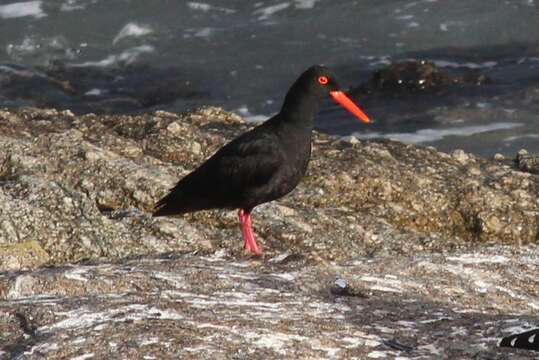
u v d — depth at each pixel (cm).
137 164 1544
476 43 2961
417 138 2431
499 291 1156
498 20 3075
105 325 923
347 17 3162
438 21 3100
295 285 1084
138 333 899
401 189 1569
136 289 1059
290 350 884
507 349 895
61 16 3184
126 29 3117
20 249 1222
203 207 1325
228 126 1822
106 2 3272
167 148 1662
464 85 2645
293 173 1302
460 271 1196
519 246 1328
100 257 1268
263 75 2859
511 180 1612
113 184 1482
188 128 1719
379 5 3222
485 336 930
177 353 866
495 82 2677
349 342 911
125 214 1391
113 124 1764
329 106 2617
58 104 2692
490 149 2355
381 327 954
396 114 2545
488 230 1521
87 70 2892
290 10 3231
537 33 2994
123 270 1113
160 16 3197
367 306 1025
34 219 1303
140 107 2709
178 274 1094
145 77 2858
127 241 1326
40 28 3108
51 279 1062
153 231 1351
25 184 1364
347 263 1190
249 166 1280
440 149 2366
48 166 1501
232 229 1424
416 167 1633
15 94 2731
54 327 935
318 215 1470
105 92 2773
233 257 1209
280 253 1251
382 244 1423
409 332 942
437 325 965
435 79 2645
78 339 895
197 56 2970
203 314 956
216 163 1297
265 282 1085
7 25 3123
